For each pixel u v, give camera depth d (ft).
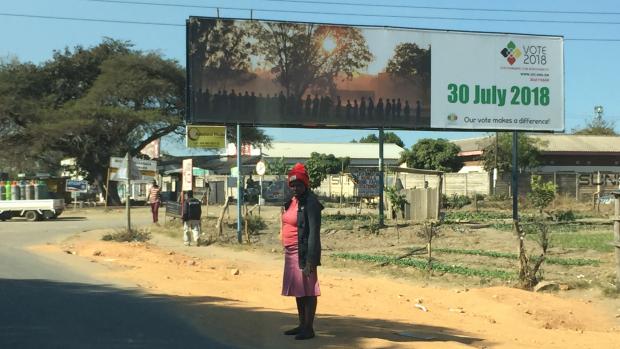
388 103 78.74
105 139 161.48
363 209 123.24
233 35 74.23
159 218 114.32
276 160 213.25
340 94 77.51
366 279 46.21
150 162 102.22
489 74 80.94
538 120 81.92
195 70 73.05
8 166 172.65
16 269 43.01
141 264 48.37
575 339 30.04
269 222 92.07
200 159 223.51
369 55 78.38
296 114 75.97
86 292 33.60
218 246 66.08
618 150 179.83
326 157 217.97
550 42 82.28
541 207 94.73
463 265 51.19
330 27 77.36
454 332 29.27
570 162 178.09
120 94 155.53
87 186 186.60
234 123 73.97
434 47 79.87
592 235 69.92
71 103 162.30
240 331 25.55
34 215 106.63
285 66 75.72
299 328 24.98
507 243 65.05
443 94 80.02
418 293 40.86
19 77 158.10
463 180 144.97
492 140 172.55
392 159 267.59
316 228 23.40
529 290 41.63
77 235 77.20
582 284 41.83
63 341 22.68
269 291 38.04
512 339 29.14
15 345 22.03
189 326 26.00
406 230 76.74
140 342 22.99
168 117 156.15
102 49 175.01
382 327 28.76
